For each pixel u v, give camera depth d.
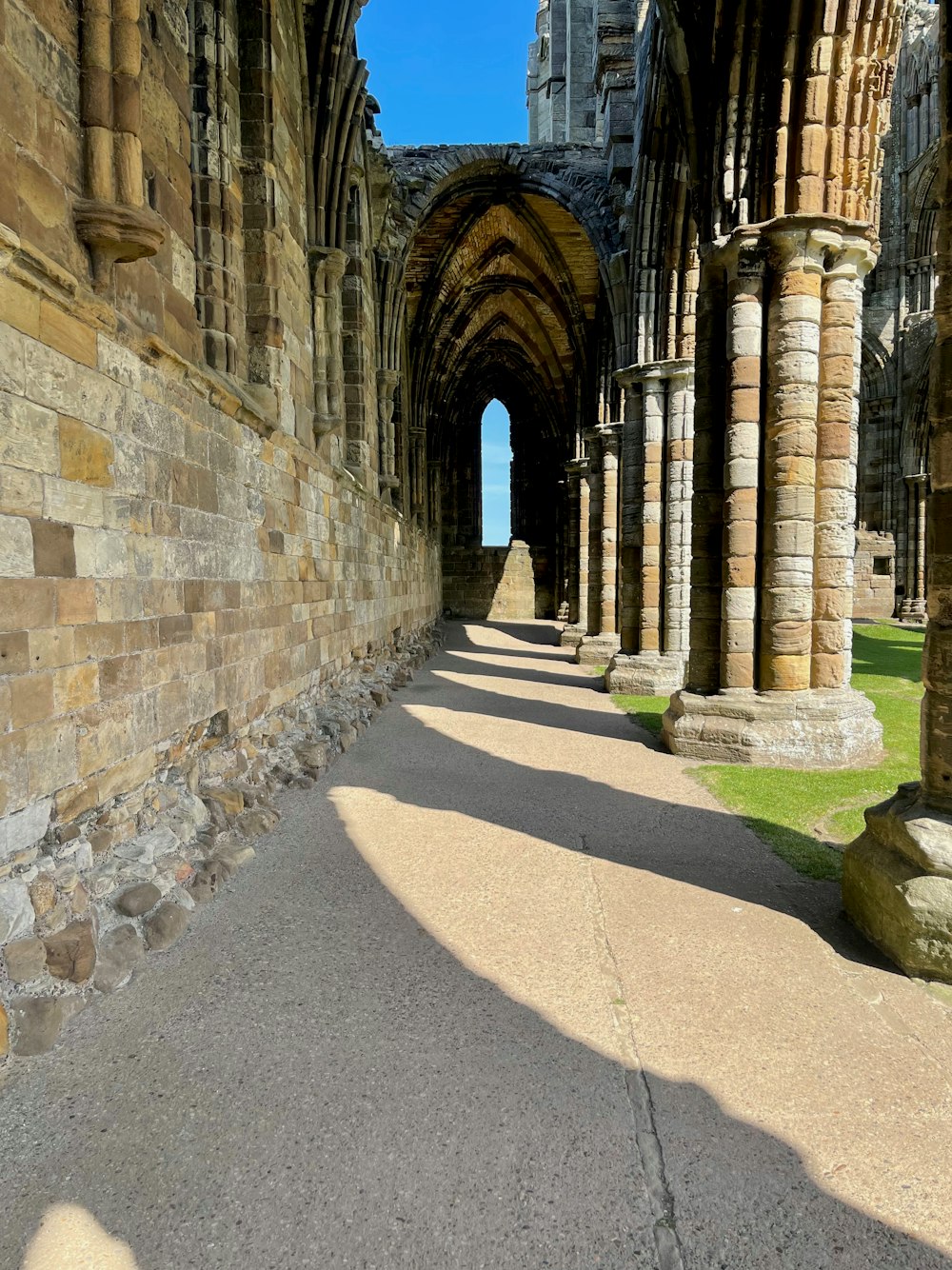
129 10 3.91
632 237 13.06
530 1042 3.01
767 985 3.45
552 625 31.59
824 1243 2.11
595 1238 2.11
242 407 6.01
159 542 4.62
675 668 12.88
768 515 8.07
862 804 6.39
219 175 6.03
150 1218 2.16
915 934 3.50
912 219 30.08
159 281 4.86
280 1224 2.14
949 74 3.58
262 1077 2.78
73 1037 2.99
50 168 3.60
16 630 3.18
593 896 4.45
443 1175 2.33
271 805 5.90
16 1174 2.30
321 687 9.21
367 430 12.87
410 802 6.39
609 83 15.02
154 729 4.54
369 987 3.41
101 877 3.68
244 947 3.77
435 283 21.78
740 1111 2.62
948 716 3.64
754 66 7.68
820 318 7.91
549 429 34.75
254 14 6.85
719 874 4.79
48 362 3.43
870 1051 2.97
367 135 12.69
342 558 10.48
